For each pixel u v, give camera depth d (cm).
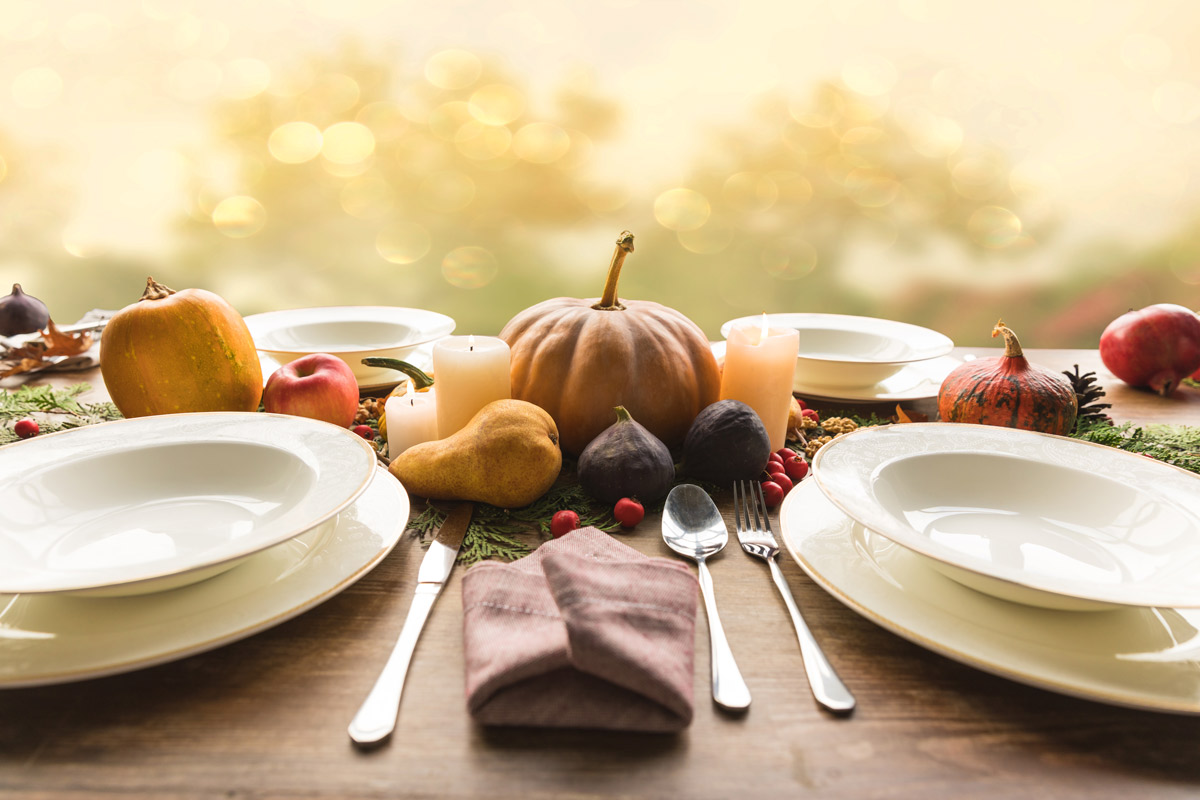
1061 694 57
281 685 56
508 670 53
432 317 108
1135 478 66
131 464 68
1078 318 202
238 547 57
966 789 50
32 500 64
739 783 50
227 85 195
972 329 206
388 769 51
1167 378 103
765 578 66
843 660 59
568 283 208
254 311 205
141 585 56
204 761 51
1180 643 57
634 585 58
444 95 199
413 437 81
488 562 61
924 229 205
